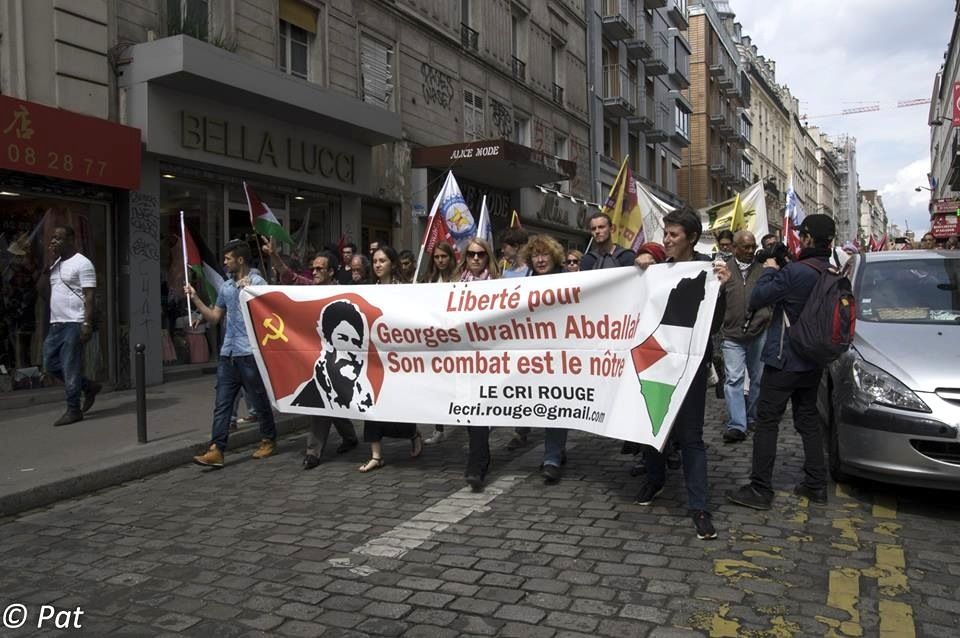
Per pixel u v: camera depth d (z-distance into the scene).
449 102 17.81
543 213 22.58
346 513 5.09
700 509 4.40
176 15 10.90
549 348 5.27
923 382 4.66
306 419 8.13
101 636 3.40
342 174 13.62
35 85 9.00
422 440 7.20
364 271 7.32
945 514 4.76
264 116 11.84
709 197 44.94
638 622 3.37
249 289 6.30
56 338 7.78
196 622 3.52
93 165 9.07
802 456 6.26
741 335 6.72
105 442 6.86
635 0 31.23
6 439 7.01
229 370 6.54
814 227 4.78
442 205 8.57
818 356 4.60
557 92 24.70
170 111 10.23
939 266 6.20
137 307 10.18
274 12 12.58
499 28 20.47
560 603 3.59
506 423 5.41
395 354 5.82
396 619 3.49
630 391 4.80
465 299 5.55
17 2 8.78
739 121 53.75
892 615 3.39
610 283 5.02
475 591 3.76
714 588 3.70
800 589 3.67
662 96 35.62
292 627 3.44
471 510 5.06
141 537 4.76
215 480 6.12
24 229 9.07
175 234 11.02
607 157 29.19
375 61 15.25
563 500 5.21
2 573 4.21
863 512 4.80
